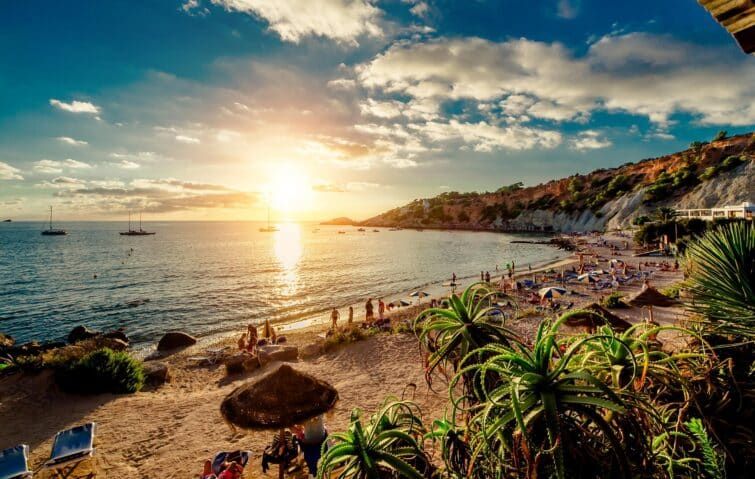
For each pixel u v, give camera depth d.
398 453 2.14
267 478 7.13
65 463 7.12
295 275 48.91
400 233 180.25
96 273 51.22
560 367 1.61
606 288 29.28
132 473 7.70
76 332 22.39
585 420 1.72
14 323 27.42
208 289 39.16
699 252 2.81
